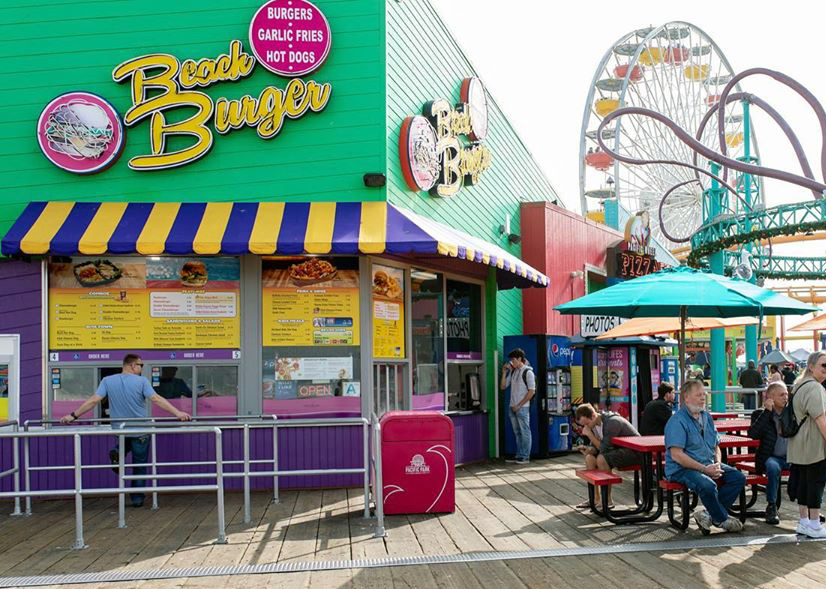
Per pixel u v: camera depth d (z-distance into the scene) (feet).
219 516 25.39
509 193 53.83
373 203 35.40
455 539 25.44
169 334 35.04
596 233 64.49
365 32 36.22
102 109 35.12
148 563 22.97
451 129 42.50
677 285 29.45
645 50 149.28
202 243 32.17
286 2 35.68
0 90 35.68
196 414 34.94
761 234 68.64
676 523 26.66
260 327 35.32
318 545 24.84
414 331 39.96
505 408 46.85
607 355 52.90
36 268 34.86
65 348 34.81
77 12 35.96
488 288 46.80
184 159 35.24
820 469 24.71
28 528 28.25
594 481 27.45
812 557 22.75
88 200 35.27
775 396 27.68
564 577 20.98
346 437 35.35
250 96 35.76
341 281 35.99
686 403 25.98
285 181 35.63
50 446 34.50
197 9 36.04
